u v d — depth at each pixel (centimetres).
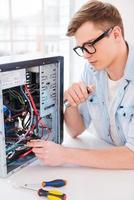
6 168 77
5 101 80
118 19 87
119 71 95
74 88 99
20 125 88
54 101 98
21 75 79
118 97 94
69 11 154
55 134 101
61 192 67
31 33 173
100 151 83
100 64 88
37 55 94
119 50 90
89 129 121
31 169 82
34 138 91
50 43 169
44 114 94
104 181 75
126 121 92
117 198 66
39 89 89
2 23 161
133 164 81
